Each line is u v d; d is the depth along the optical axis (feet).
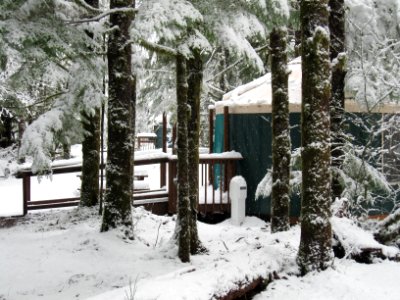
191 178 22.75
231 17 21.09
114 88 24.57
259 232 27.32
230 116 38.40
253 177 36.68
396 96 26.23
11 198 47.32
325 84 15.83
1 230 27.86
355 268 16.35
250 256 15.70
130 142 24.97
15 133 72.95
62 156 56.29
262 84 40.50
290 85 37.09
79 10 27.02
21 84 27.71
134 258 21.38
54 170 32.42
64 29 25.89
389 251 17.67
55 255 21.65
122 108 24.62
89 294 16.49
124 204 24.67
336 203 20.58
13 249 22.81
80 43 26.99
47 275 19.16
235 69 56.18
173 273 13.26
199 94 22.90
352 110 31.94
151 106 49.65
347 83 25.81
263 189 30.25
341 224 18.17
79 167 33.27
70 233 25.22
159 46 19.71
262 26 21.88
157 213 35.04
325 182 15.94
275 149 24.06
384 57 27.53
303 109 16.16
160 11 17.93
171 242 22.02
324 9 15.88
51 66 27.17
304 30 16.10
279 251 16.70
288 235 20.03
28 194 33.19
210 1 21.34
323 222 15.83
